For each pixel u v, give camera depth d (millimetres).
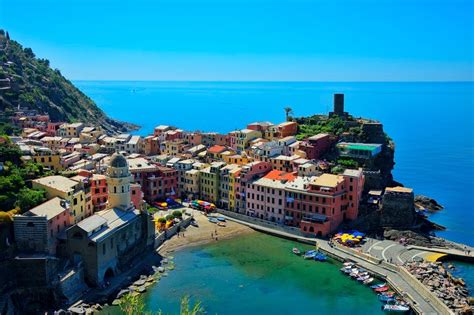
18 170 170250
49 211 142500
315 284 149500
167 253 173375
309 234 187625
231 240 186875
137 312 82812
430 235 193125
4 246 131875
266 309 134250
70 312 127438
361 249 172625
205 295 141500
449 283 144500
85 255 142125
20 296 130750
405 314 131250
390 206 193875
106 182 180500
